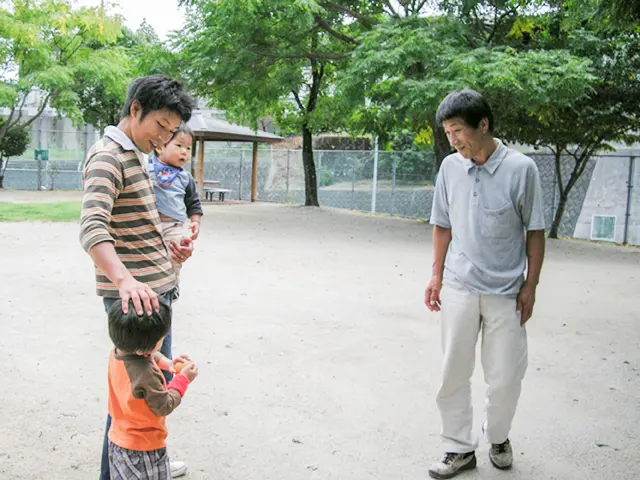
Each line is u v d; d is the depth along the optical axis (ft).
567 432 13.15
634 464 11.76
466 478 11.09
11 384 14.74
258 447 12.01
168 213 13.28
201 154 74.28
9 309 21.68
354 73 45.24
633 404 14.80
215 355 17.43
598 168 58.90
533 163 10.56
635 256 43.80
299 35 52.90
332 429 12.91
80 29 74.23
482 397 14.87
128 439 8.05
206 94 59.77
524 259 10.95
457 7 49.11
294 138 116.78
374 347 18.65
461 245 10.89
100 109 93.76
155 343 7.70
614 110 47.14
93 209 8.04
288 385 15.30
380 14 55.11
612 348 19.40
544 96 40.40
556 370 17.20
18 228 44.32
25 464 10.98
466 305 10.72
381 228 53.67
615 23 23.75
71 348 17.61
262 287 26.91
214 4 50.65
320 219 59.72
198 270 30.35
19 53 71.15
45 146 121.90
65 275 27.91
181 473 10.82
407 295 26.14
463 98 10.30
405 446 12.27
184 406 13.79
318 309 23.21
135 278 8.87
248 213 63.36
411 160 78.02
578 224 60.13
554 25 47.57
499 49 45.78
